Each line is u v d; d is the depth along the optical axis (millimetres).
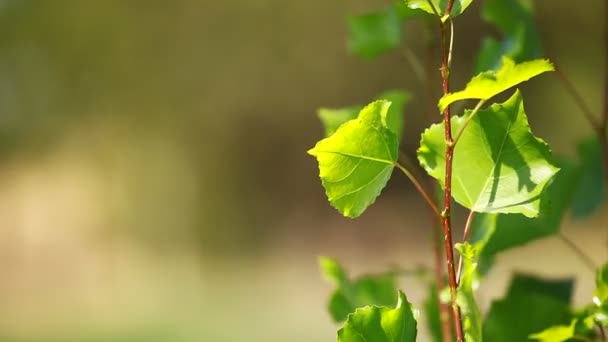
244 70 17344
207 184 17312
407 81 16125
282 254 16750
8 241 16172
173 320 11516
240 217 17266
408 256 16219
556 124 13914
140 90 17234
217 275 15062
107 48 17094
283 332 10406
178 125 17312
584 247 10664
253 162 17578
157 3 16969
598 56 13781
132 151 17172
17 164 17062
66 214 16625
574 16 13828
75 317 12312
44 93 17188
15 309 13164
